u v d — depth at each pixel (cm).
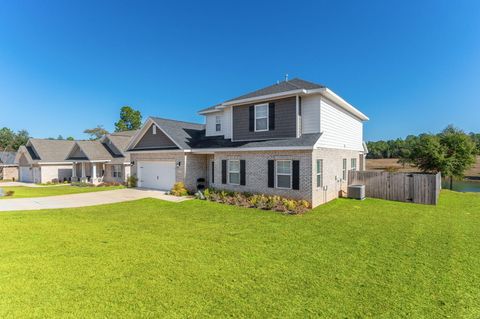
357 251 651
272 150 1344
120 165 2739
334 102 1543
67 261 575
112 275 505
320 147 1330
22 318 364
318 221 973
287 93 1370
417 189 1412
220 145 1634
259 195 1364
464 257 610
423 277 506
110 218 1022
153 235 785
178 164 1770
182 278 495
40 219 1001
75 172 3045
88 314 375
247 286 466
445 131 2558
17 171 3947
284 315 379
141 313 379
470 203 1401
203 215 1080
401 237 770
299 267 552
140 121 5862
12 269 530
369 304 411
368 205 1316
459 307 404
